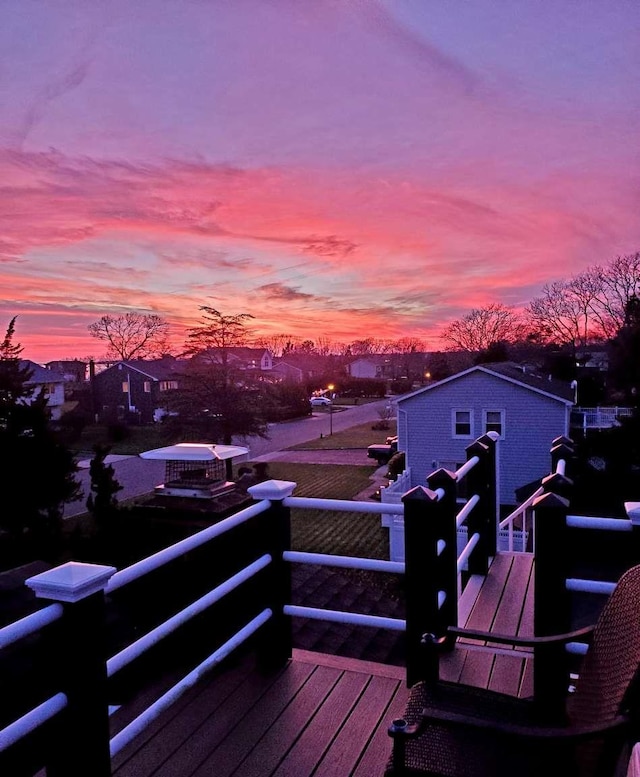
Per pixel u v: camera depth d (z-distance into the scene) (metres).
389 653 7.15
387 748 2.27
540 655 2.49
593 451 13.55
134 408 45.34
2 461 9.95
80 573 1.73
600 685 1.67
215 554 2.96
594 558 8.59
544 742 1.39
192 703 2.60
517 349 47.81
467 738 1.71
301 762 2.20
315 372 77.50
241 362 30.78
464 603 3.70
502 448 20.53
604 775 1.39
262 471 21.30
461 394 20.91
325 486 22.27
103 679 1.81
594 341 42.44
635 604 1.60
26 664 3.15
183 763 2.20
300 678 2.80
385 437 36.19
